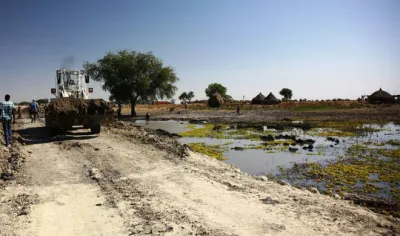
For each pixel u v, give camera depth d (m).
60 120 16.05
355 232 5.21
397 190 9.48
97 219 5.90
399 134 23.31
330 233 5.16
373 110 50.25
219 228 5.42
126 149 13.12
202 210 6.28
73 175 9.11
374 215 6.17
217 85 114.94
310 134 24.33
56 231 5.39
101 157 11.52
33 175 9.08
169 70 51.50
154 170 9.57
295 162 14.08
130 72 49.06
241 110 63.44
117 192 7.50
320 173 11.80
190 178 8.66
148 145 14.10
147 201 6.84
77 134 17.89
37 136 17.58
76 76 21.36
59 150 13.06
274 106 69.50
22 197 7.11
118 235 5.22
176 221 5.74
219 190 7.60
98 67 50.19
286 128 29.16
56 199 7.04
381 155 15.19
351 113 46.16
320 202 6.78
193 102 119.38
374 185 10.07
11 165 10.08
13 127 22.86
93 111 16.98
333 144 19.03
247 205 6.55
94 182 8.38
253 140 21.59
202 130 28.44
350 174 11.55
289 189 7.85
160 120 42.34
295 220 5.73
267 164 13.80
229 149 17.91
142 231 5.34
